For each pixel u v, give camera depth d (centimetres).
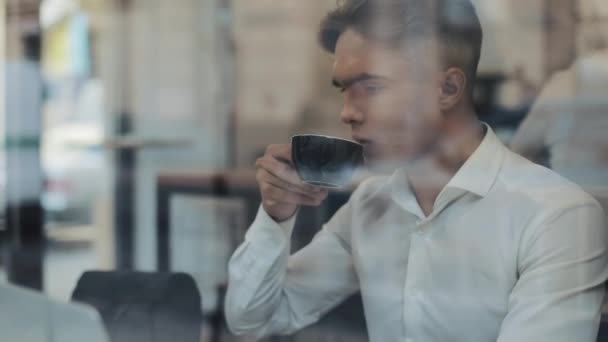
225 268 121
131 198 155
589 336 97
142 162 190
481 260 103
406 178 108
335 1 111
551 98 102
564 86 102
